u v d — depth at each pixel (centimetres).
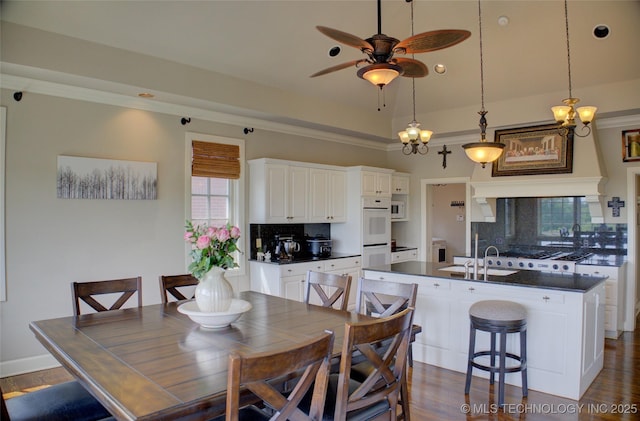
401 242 767
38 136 393
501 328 322
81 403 220
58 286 404
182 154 493
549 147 567
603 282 390
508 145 603
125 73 400
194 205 511
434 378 379
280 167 554
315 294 557
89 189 420
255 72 489
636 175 558
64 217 408
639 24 438
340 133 655
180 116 491
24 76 375
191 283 345
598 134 569
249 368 142
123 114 447
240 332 243
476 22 481
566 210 605
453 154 700
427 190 738
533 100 569
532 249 632
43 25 353
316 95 575
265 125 571
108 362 194
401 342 222
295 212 571
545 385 349
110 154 437
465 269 420
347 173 648
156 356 202
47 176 398
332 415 202
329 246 616
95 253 427
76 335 237
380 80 288
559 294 342
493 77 553
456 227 988
